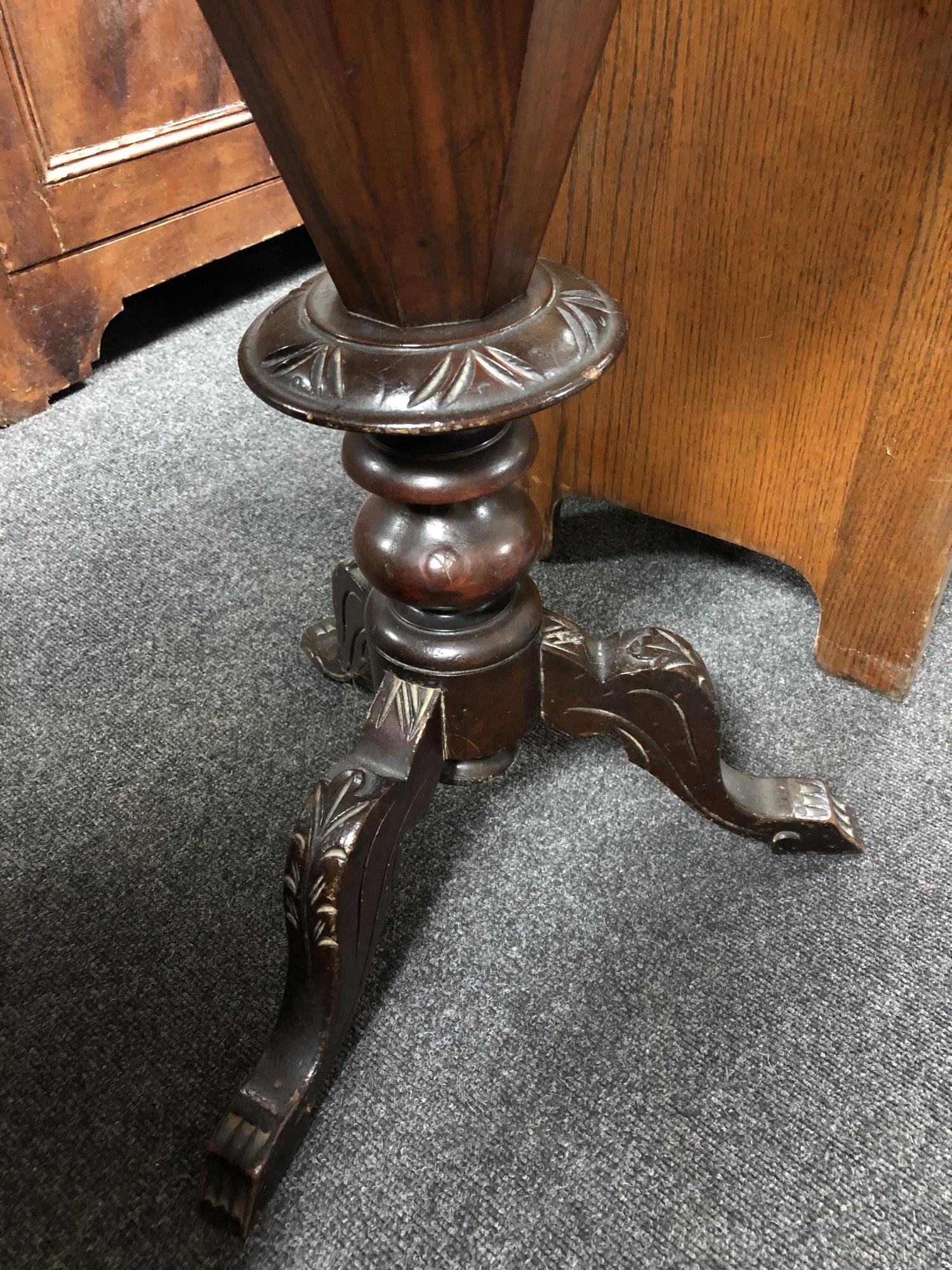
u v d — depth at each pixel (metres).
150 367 1.50
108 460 1.29
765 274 0.80
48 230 1.29
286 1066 0.61
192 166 1.42
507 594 0.65
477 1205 0.60
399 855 0.66
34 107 1.21
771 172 0.75
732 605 1.07
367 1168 0.62
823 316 0.79
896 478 0.82
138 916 0.77
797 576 1.10
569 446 1.03
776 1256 0.58
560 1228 0.59
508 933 0.75
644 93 0.76
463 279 0.45
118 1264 0.58
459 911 0.77
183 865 0.81
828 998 0.71
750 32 0.69
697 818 0.84
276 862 0.81
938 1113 0.64
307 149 0.39
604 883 0.79
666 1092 0.65
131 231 1.39
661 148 0.78
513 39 0.35
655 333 0.90
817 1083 0.66
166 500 1.22
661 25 0.73
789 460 0.89
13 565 1.12
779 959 0.73
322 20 0.32
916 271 0.73
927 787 0.86
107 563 1.13
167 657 1.01
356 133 0.37
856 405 0.82
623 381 0.95
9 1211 0.60
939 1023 0.69
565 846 0.82
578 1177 0.61
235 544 1.15
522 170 0.41
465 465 0.54
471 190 0.40
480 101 0.37
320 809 0.59
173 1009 0.71
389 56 0.34
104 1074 0.67
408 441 0.53
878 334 0.77
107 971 0.73
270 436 1.34
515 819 0.84
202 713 0.95
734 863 0.80
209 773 0.89
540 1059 0.67
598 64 0.41
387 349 0.47
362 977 0.64
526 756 0.90
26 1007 0.71
